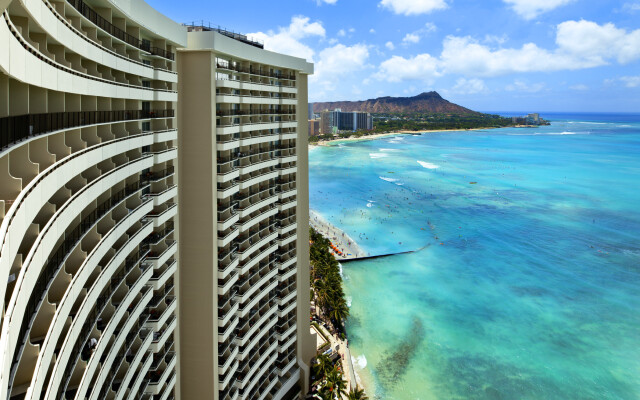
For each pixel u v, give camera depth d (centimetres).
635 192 18612
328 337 6969
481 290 9931
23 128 1683
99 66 2481
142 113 3006
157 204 3067
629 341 7888
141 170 2827
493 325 8425
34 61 1527
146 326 3039
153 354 3200
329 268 8512
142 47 2953
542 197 18200
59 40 1838
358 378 6756
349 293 9719
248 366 4569
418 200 18112
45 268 1788
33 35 1800
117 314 2452
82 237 2084
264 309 4847
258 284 4556
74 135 2117
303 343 5594
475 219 15375
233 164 4153
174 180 3462
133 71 2686
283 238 5069
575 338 7988
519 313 8900
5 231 1187
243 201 4356
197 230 3800
